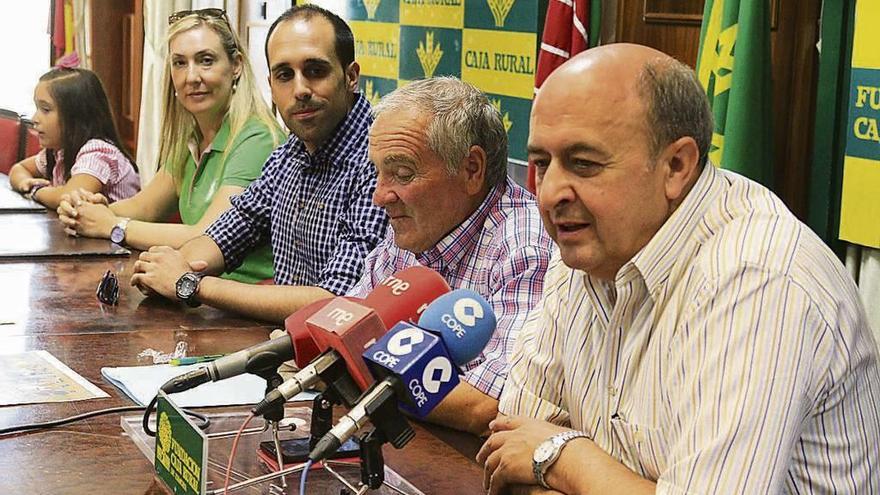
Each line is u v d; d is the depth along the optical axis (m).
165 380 2.08
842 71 2.55
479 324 1.48
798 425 1.37
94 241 3.56
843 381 1.42
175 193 4.04
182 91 3.73
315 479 1.62
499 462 1.61
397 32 4.19
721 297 1.40
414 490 1.61
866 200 2.40
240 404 1.96
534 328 1.83
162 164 4.03
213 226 3.20
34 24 7.53
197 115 3.75
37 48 7.62
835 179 2.57
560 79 1.43
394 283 1.62
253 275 3.34
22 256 3.29
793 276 1.38
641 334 1.53
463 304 1.49
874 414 1.49
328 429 1.54
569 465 1.54
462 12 3.78
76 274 3.11
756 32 2.49
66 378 2.12
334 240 2.86
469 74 3.76
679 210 1.47
